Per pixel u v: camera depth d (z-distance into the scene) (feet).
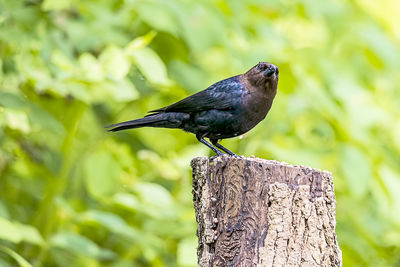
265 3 37.45
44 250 36.55
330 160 36.76
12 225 28.14
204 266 23.41
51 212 37.93
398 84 46.44
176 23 33.37
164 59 37.76
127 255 38.58
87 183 34.60
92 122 45.44
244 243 22.98
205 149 37.83
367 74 44.39
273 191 22.91
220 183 23.63
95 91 31.99
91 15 36.09
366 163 35.14
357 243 40.93
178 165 37.37
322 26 44.27
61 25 35.42
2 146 38.52
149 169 40.83
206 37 33.50
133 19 35.86
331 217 23.29
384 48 40.47
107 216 34.50
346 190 38.27
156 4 33.27
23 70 32.17
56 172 40.34
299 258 22.61
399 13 43.52
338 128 36.76
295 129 40.37
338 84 39.11
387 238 42.19
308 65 39.91
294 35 45.14
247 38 38.29
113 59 30.91
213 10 35.19
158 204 35.12
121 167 37.24
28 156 40.11
